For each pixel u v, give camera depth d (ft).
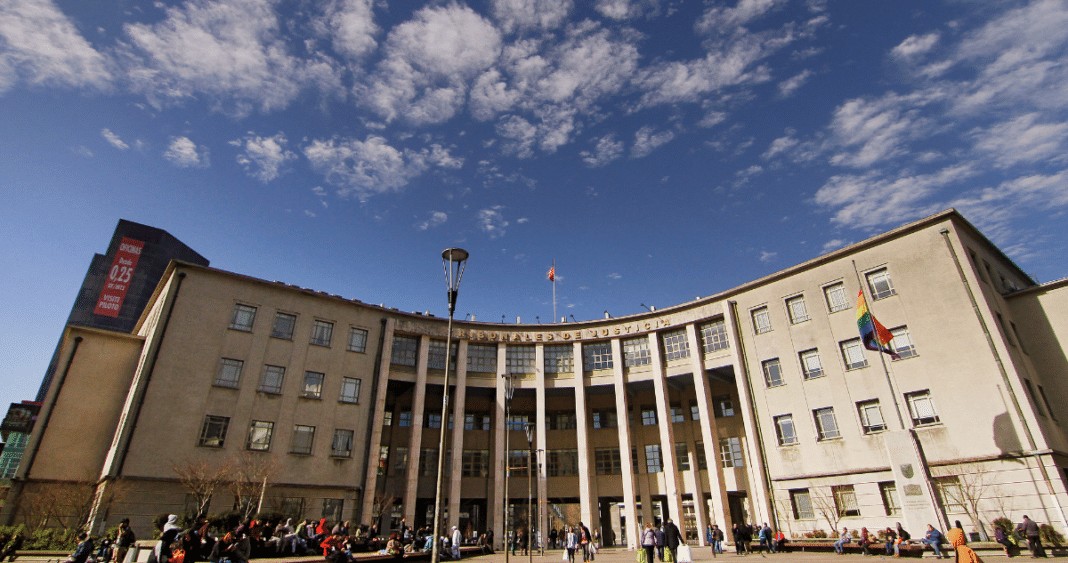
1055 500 83.20
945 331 100.89
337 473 120.47
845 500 104.78
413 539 104.27
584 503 133.90
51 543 84.79
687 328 140.36
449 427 141.28
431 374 142.10
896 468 96.48
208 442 108.37
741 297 133.59
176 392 107.96
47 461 107.24
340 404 126.72
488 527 136.87
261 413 115.85
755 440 120.88
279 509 108.27
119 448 99.25
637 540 128.98
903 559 79.00
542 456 137.90
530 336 150.51
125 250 431.84
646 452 148.15
